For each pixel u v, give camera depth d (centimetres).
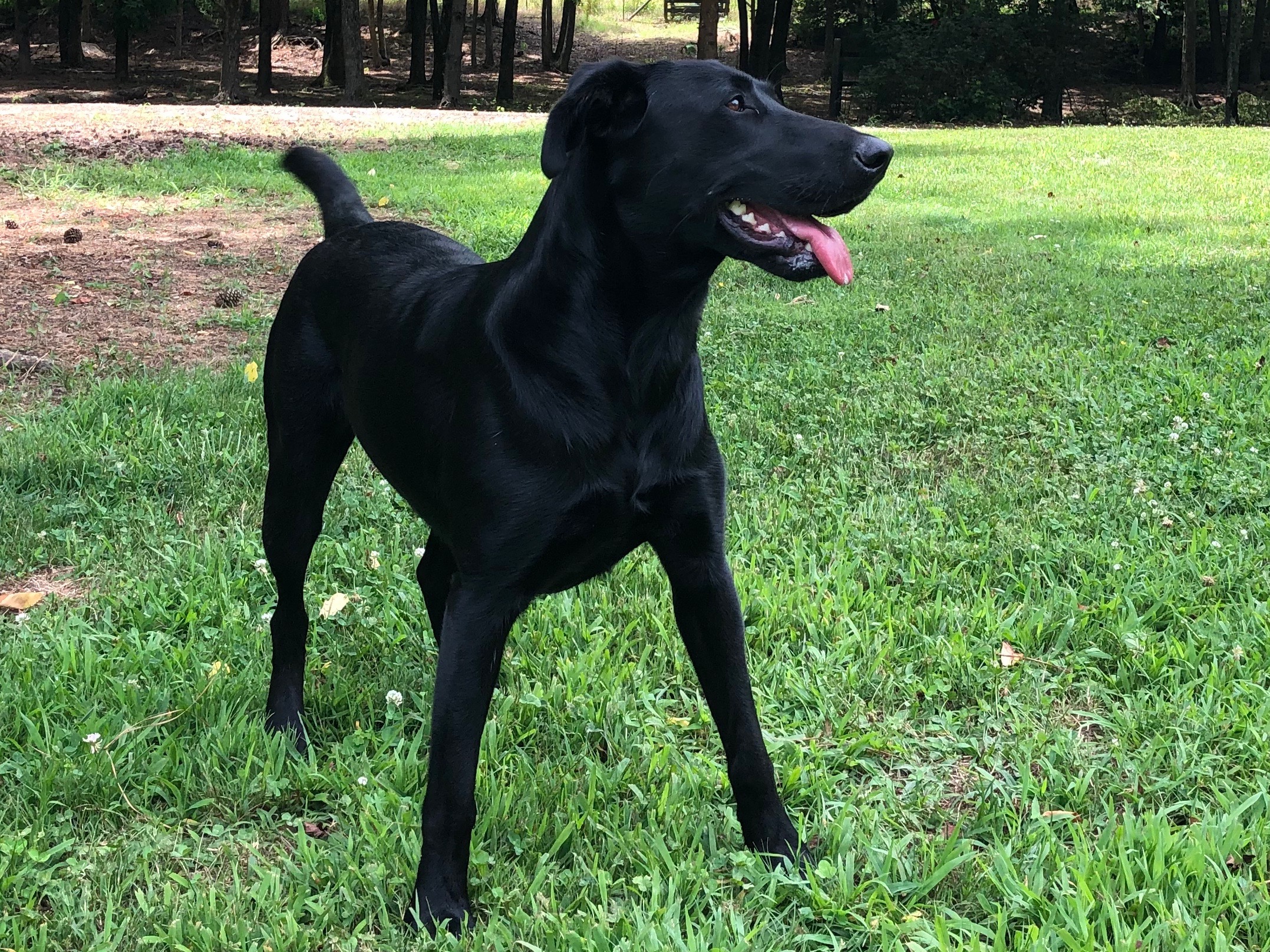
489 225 1109
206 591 440
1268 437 573
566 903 282
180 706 366
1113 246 1108
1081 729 362
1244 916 267
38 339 761
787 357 742
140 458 556
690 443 283
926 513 511
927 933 263
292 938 262
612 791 327
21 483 532
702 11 2836
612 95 272
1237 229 1183
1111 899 266
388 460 323
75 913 273
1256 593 432
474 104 3366
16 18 3728
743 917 277
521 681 385
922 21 3694
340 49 3697
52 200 1255
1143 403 630
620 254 273
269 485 364
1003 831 311
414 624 423
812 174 264
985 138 2303
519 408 271
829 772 341
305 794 327
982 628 414
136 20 3475
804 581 444
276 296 898
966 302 887
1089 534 488
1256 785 321
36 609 431
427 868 276
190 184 1364
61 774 321
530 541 274
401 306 323
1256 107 3275
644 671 390
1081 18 3331
